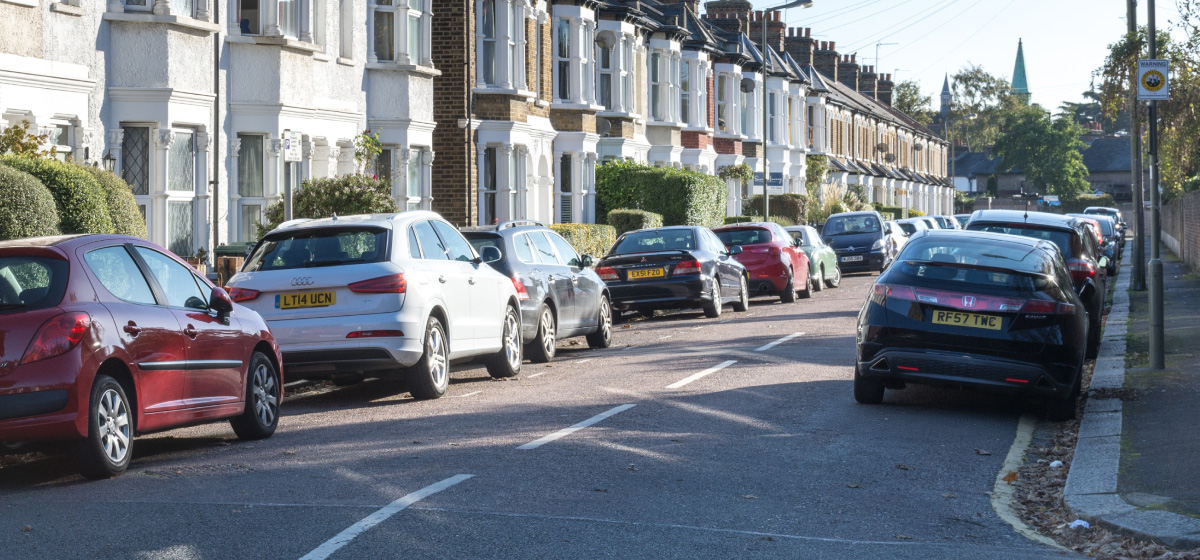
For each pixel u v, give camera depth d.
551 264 15.80
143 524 6.67
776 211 49.66
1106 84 24.30
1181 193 39.16
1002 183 135.12
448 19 27.56
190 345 8.83
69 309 7.77
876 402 11.43
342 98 22.34
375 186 19.03
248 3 19.69
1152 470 8.25
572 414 10.65
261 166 19.92
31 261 7.92
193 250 18.39
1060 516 7.42
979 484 8.20
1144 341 15.97
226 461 8.66
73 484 7.84
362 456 8.74
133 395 8.26
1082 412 11.16
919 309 10.76
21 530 6.56
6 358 7.52
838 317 20.88
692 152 42.22
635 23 37.25
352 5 22.72
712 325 19.86
